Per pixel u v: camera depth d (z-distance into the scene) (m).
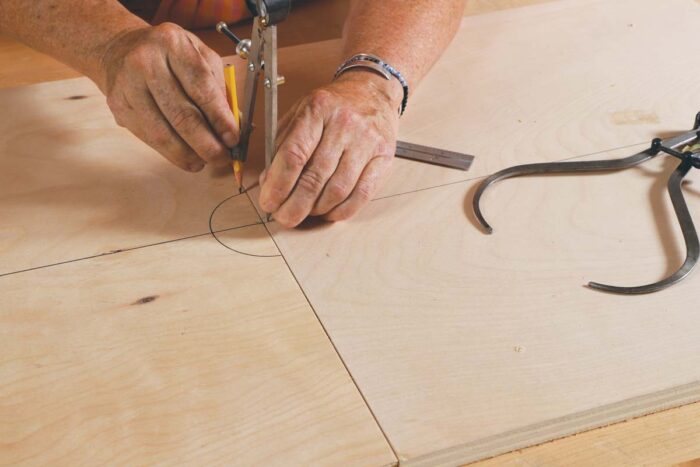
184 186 1.08
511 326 0.86
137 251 0.97
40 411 0.77
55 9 1.11
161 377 0.80
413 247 0.97
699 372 0.80
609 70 1.32
